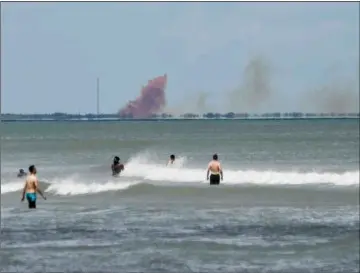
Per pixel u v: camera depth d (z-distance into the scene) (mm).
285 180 125500
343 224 74188
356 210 86125
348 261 55219
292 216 81312
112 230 72125
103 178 139125
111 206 95188
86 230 72250
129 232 70562
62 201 103125
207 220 78938
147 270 52719
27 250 60375
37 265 53438
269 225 74250
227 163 185000
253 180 126750
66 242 64625
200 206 93250
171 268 53500
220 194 107688
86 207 94438
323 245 62156
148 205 95625
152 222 77875
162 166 154375
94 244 63812
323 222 76000
